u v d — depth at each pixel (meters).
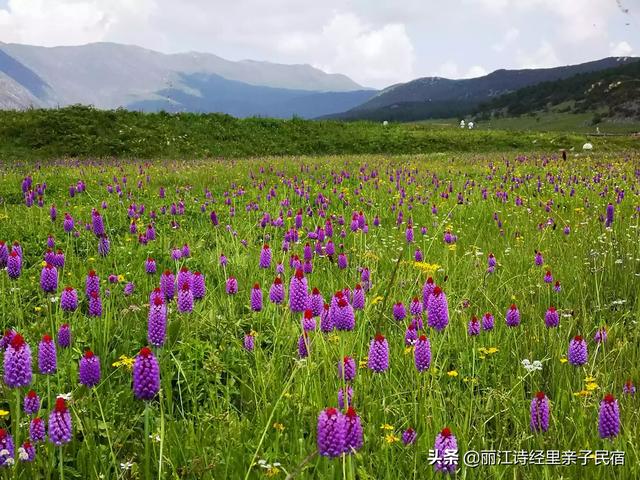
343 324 0.79
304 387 0.83
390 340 1.04
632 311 1.19
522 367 0.93
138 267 1.54
